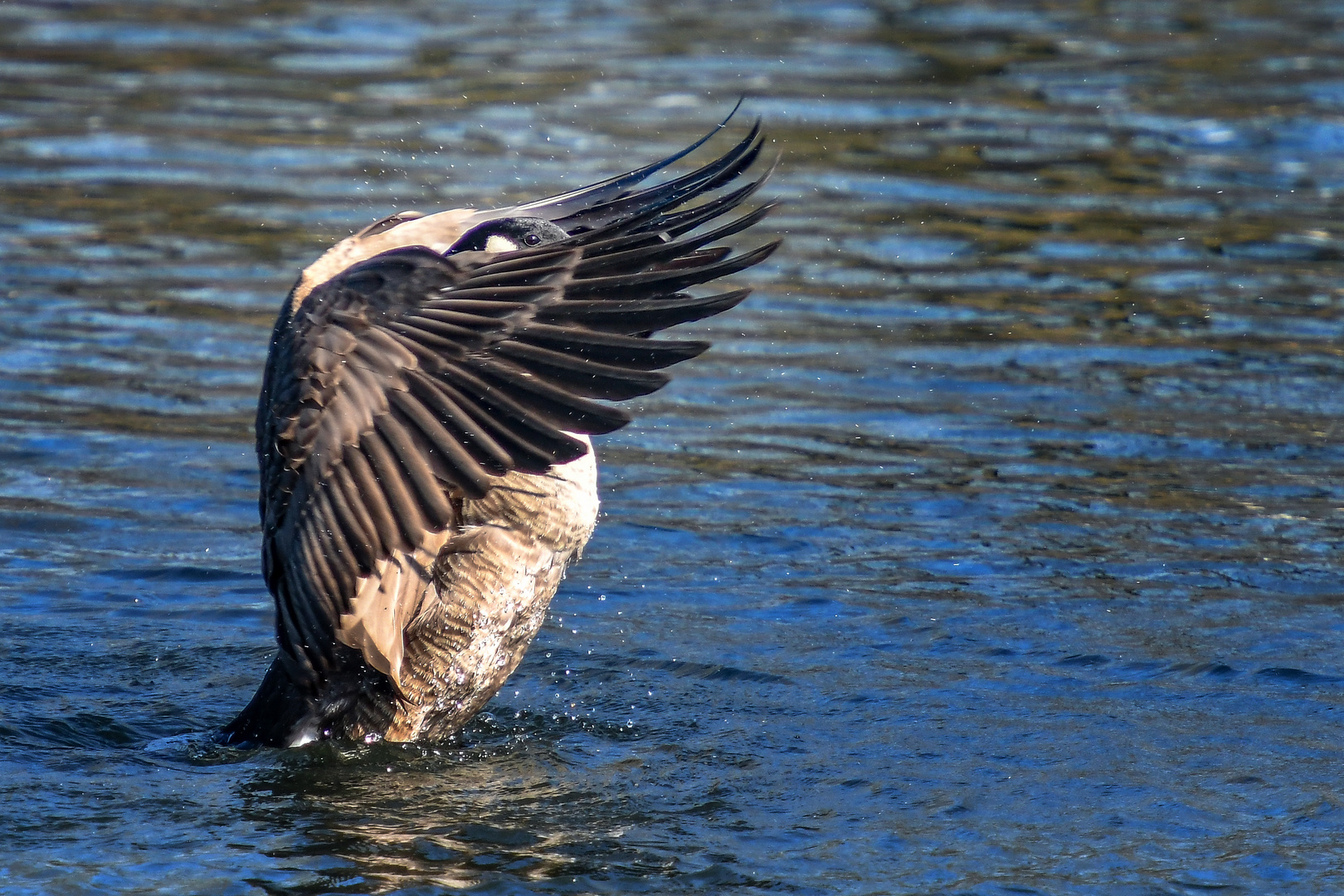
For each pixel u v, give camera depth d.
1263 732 9.11
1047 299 18.75
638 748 8.99
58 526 12.48
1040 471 13.91
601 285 7.53
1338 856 7.55
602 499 13.30
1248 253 20.31
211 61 29.69
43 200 21.66
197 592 11.45
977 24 32.94
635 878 7.32
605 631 10.76
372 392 7.55
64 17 32.75
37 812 8.02
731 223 7.72
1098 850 7.65
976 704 9.55
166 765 8.73
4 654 10.25
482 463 7.29
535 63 29.61
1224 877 7.36
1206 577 11.64
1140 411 15.38
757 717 9.41
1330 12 33.53
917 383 16.19
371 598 8.34
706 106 26.58
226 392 15.60
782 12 34.25
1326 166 23.91
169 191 22.19
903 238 20.88
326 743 8.97
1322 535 12.46
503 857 7.54
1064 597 11.27
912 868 7.45
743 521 12.83
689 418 15.30
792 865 7.47
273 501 7.95
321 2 34.88
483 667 8.85
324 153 23.95
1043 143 25.03
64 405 15.08
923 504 13.17
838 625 10.84
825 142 24.88
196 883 7.23
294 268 19.30
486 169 22.77
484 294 7.58
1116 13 33.75
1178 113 26.39
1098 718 9.33
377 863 7.46
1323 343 17.25
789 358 16.95
